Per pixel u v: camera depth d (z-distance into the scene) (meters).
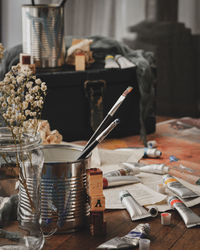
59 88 1.39
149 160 1.26
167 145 1.42
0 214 0.68
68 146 0.89
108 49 1.64
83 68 1.44
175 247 0.74
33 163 0.70
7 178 0.69
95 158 1.18
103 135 0.79
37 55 1.41
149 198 0.92
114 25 2.49
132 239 0.74
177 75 2.52
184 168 1.18
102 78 1.45
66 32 2.42
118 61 1.54
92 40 1.56
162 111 2.59
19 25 2.52
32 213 0.70
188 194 0.93
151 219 0.85
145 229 0.77
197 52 2.46
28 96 0.69
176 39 2.47
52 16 1.40
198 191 0.98
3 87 0.70
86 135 1.48
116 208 0.89
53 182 0.76
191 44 2.46
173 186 0.96
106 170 1.12
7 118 0.71
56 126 1.42
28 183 0.70
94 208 0.77
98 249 0.73
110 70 1.46
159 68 2.52
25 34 1.42
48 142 1.17
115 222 0.84
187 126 1.66
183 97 2.54
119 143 1.46
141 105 1.51
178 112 2.57
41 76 1.35
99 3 2.45
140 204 0.90
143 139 1.45
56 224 0.78
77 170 0.77
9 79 0.70
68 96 1.42
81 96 1.44
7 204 0.69
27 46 1.42
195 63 2.48
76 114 1.44
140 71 1.50
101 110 1.46
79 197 0.78
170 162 1.24
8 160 0.69
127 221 0.84
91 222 0.78
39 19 1.38
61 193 0.77
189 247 0.74
